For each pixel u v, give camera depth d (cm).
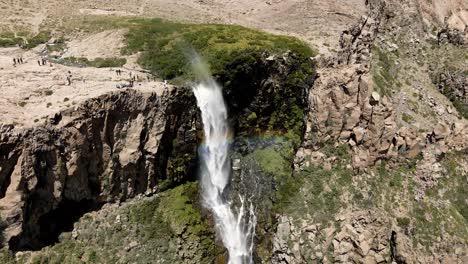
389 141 7306
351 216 6800
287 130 8050
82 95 6006
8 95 5847
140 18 9125
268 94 7925
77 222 6106
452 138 7556
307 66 7894
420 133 7469
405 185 7188
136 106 6322
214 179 7500
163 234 6462
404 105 7769
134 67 7462
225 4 11000
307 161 7438
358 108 7362
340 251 6575
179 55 7606
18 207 5344
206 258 6625
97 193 6281
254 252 7031
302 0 10225
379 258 6569
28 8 9300
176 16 9812
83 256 5888
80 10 9594
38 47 7950
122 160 6309
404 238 6631
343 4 9988
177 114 6862
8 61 6938
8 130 5269
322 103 7481
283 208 7112
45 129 5528
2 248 5372
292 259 6662
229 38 8038
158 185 6862
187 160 7144
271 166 7606
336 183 7181
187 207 6869
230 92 7625
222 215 7181
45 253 5712
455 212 7012
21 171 5334
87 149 5950
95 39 8188
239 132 7944
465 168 7444
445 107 8056
